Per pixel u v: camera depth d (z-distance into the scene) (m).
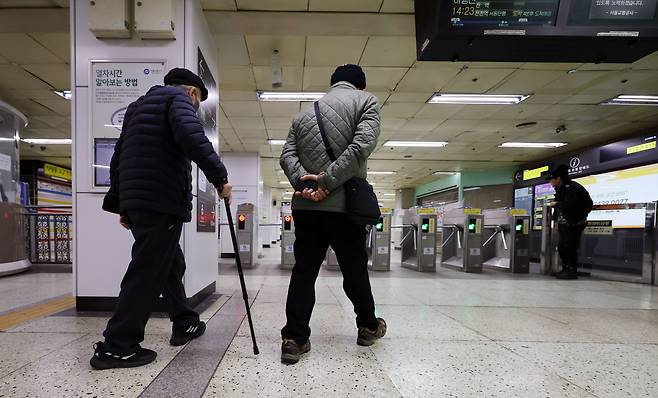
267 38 4.36
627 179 8.73
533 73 5.32
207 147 1.70
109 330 1.67
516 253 6.86
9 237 5.09
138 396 1.38
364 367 1.73
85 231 2.80
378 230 6.88
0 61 4.96
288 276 5.36
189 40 2.95
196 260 3.10
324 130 1.86
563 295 4.06
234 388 1.47
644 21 3.11
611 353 2.02
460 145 10.06
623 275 5.71
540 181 11.82
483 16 3.11
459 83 5.75
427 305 3.31
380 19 4.02
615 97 6.29
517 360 1.88
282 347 1.77
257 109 7.05
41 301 3.16
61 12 3.86
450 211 7.93
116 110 2.88
